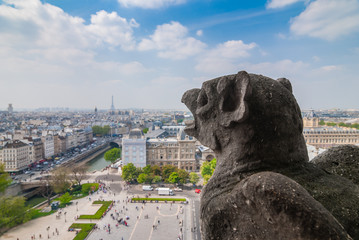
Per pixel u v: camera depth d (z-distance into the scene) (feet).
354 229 16.47
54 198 243.40
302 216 13.85
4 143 370.73
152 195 242.78
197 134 24.99
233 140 20.93
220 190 20.26
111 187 270.87
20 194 248.11
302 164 20.98
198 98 24.22
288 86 24.13
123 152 337.11
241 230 17.69
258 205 15.64
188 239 154.71
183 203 220.23
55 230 168.35
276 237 15.55
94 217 186.80
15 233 164.04
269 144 20.04
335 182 19.63
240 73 20.57
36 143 392.68
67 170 260.01
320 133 375.25
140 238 156.66
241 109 19.48
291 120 20.67
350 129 395.34
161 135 488.44
